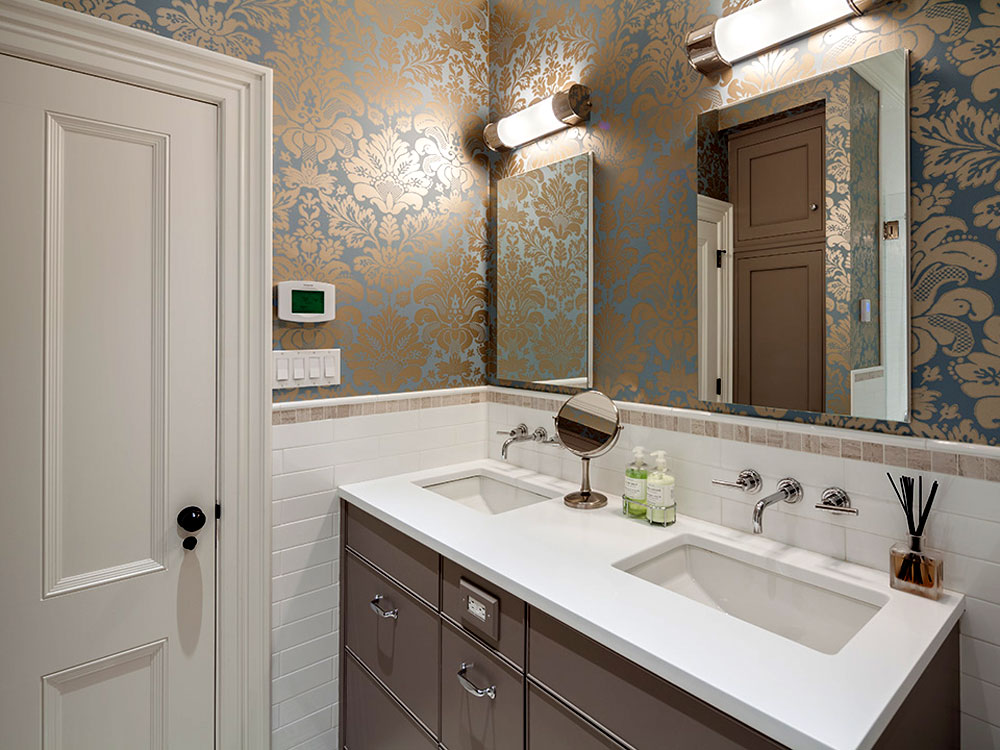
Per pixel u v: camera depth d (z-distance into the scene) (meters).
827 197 1.25
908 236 1.14
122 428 1.45
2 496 1.30
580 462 1.83
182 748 1.56
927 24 1.11
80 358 1.38
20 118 1.29
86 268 1.38
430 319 2.01
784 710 0.76
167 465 1.50
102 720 1.45
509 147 2.03
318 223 1.72
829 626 1.17
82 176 1.37
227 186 1.55
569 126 1.84
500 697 1.22
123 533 1.46
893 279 1.16
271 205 1.61
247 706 1.64
